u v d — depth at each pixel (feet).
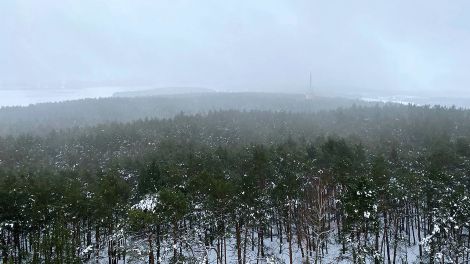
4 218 122.72
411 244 165.58
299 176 158.81
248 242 152.76
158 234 120.37
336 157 162.40
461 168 161.48
